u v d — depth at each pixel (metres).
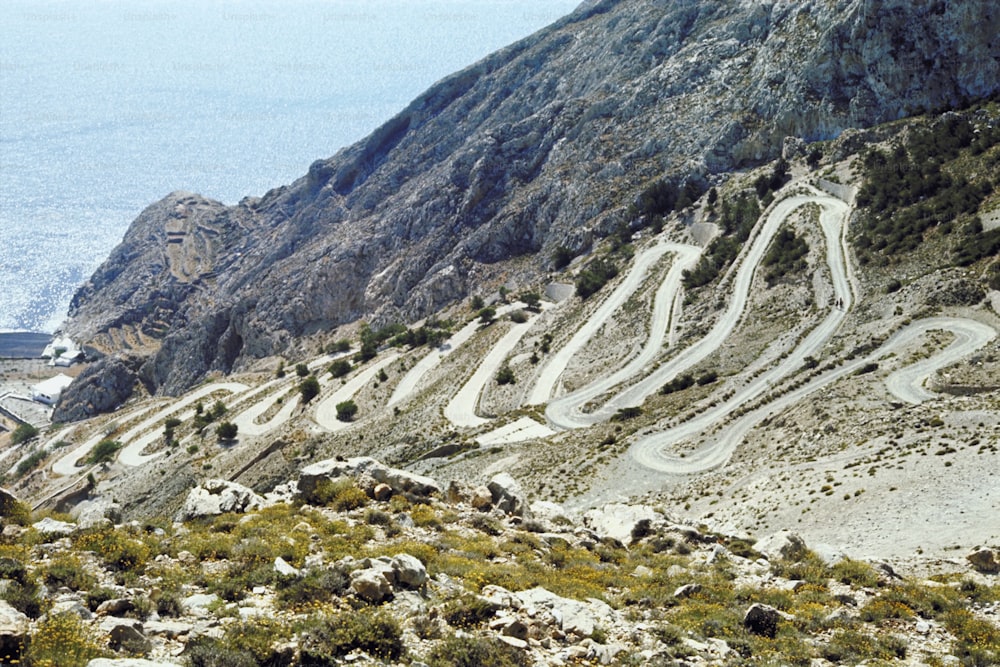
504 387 132.62
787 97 182.25
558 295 179.38
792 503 54.06
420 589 23.00
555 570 29.06
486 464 95.94
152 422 192.62
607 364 128.38
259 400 175.25
